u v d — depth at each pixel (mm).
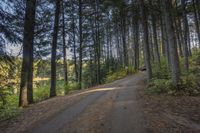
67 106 13328
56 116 10867
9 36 11359
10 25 11477
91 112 10992
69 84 29906
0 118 11828
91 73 45688
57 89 27141
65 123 9422
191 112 9734
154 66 33125
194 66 25328
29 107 14906
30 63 18344
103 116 9953
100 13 41719
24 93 16094
